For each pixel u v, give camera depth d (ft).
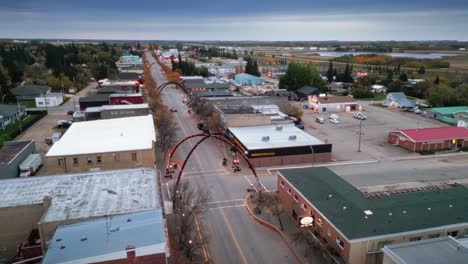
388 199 134.72
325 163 222.28
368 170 210.18
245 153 214.90
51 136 274.36
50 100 394.73
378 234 109.29
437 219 118.32
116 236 94.38
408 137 248.73
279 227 142.72
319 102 379.96
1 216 110.93
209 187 183.32
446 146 250.57
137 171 143.84
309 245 126.41
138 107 297.74
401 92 467.52
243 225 146.51
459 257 90.12
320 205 129.70
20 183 131.03
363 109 397.19
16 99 413.18
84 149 186.91
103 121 246.06
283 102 354.13
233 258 124.16
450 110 344.90
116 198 118.73
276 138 235.81
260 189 176.96
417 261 88.28
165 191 175.52
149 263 90.27
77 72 588.50
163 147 243.19
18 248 107.55
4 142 221.66
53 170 181.16
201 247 129.80
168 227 136.77
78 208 111.04
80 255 86.02
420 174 203.31
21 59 634.02
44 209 111.14
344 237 109.09
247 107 314.14
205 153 238.89
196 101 357.61
